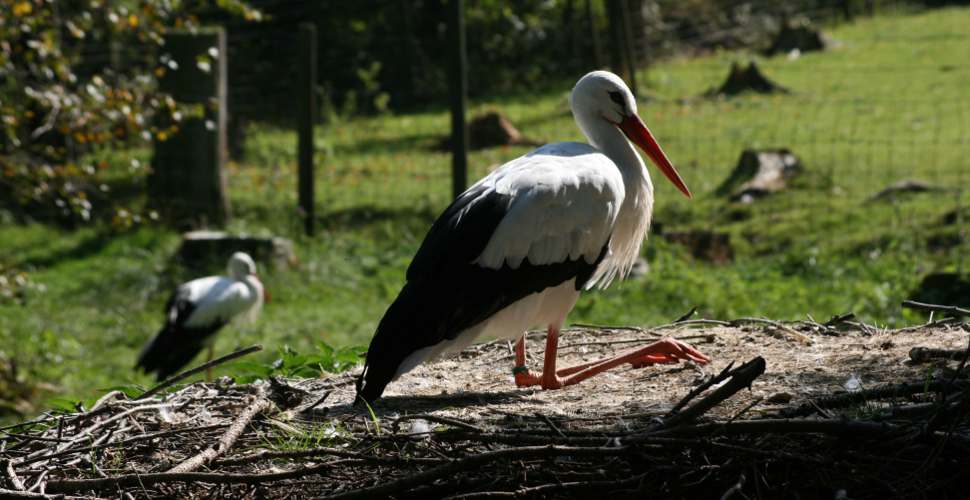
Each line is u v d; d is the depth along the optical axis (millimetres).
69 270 16141
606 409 5742
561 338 7504
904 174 17594
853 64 27594
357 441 5289
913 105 22781
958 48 28328
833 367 6164
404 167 20734
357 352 7348
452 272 5660
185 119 17188
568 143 6371
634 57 27281
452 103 14258
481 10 28406
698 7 34094
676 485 4605
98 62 17938
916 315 11344
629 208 6488
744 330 7180
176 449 5469
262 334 13148
